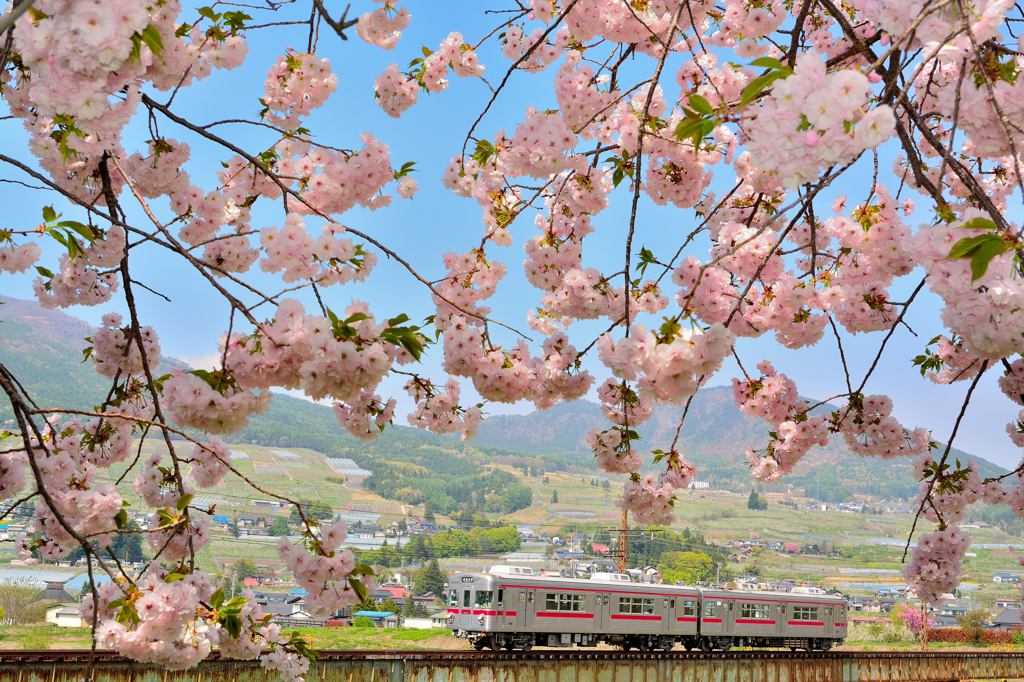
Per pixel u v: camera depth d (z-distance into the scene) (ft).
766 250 14.07
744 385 17.74
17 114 11.71
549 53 17.92
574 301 16.24
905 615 198.39
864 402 16.60
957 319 8.29
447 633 129.49
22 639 95.35
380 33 18.15
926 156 16.37
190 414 9.16
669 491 16.52
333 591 10.96
